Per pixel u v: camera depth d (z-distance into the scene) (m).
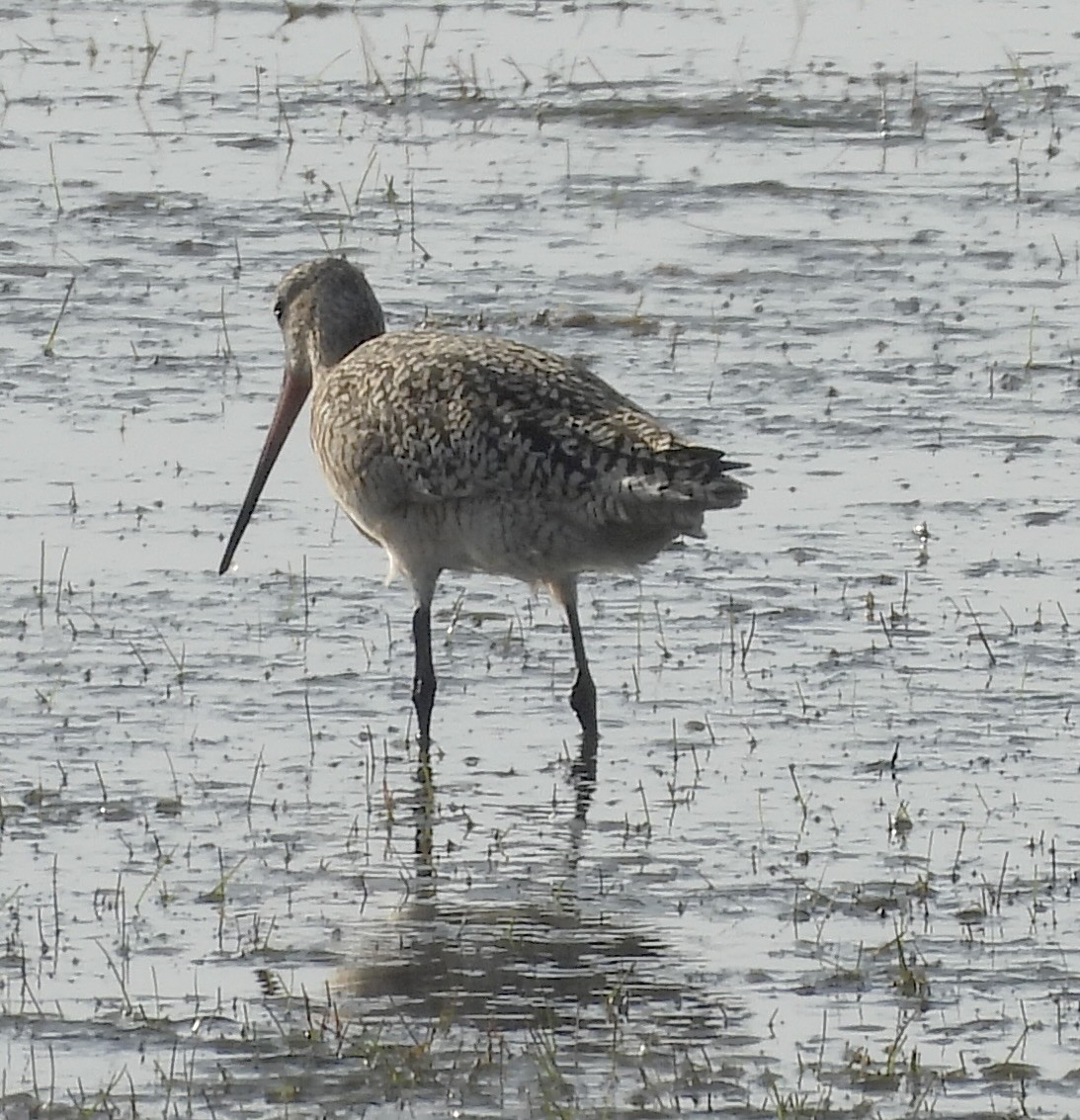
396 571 14.34
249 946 11.12
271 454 16.03
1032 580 15.91
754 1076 9.89
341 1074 9.91
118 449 18.25
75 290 21.83
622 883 11.82
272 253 22.92
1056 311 21.33
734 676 14.56
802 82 28.50
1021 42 30.48
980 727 13.74
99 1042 10.19
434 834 12.45
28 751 13.37
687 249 23.03
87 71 29.12
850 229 23.55
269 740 13.65
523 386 13.70
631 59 29.56
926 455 18.14
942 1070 9.95
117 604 15.53
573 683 14.50
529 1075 9.90
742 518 17.03
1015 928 11.30
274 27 31.33
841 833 12.39
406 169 25.62
